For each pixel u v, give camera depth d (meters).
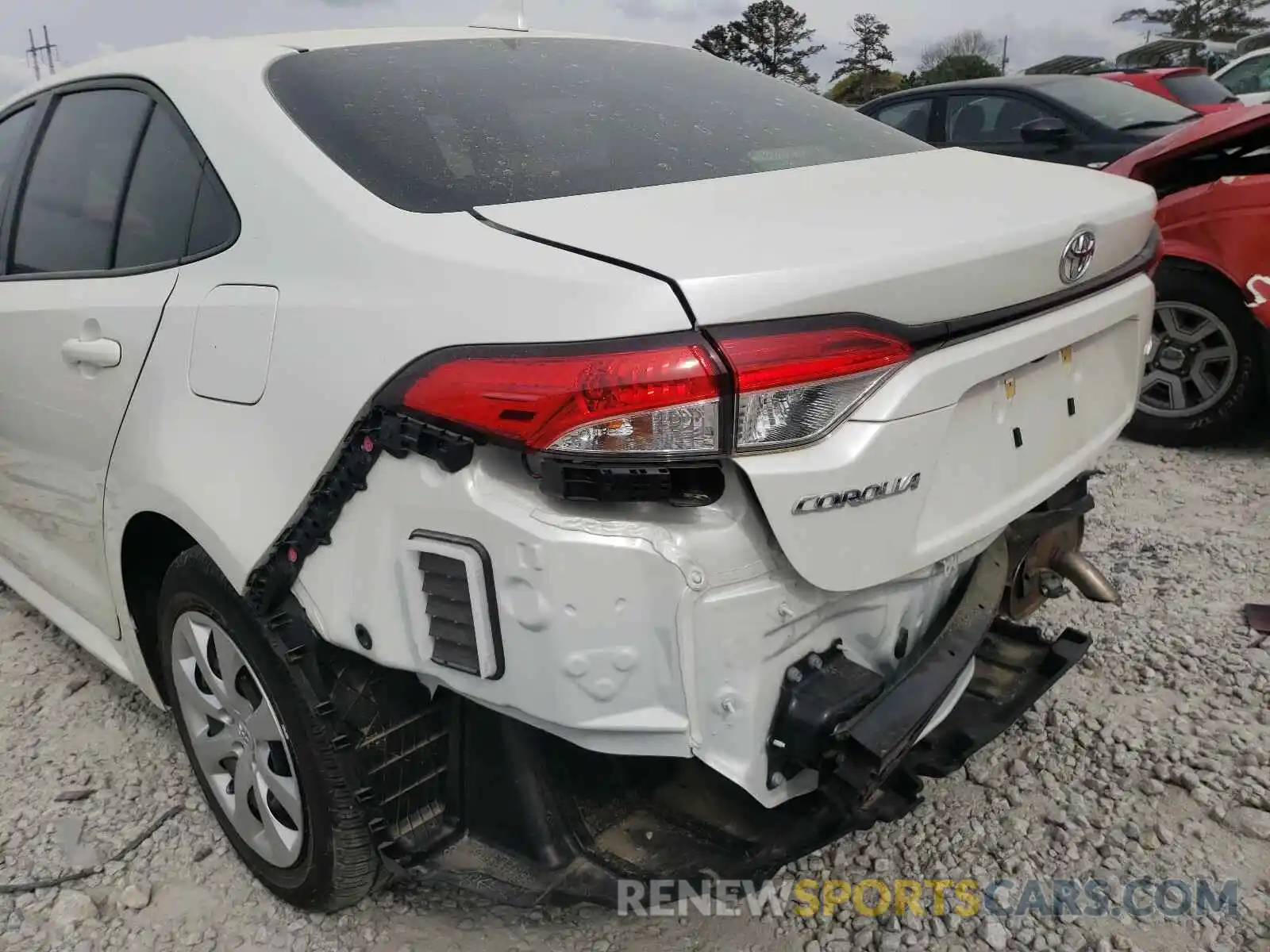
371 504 1.62
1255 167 4.10
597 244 1.51
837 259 1.46
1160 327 4.29
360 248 1.68
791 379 1.41
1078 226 1.78
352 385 1.61
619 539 1.44
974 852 2.19
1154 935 1.96
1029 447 1.88
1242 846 2.16
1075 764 2.43
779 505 1.44
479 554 1.50
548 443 1.42
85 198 2.44
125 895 2.17
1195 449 4.33
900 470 1.53
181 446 1.94
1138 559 3.37
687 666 1.48
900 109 7.89
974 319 1.62
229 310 1.87
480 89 2.09
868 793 1.62
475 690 1.58
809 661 1.59
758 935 2.01
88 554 2.50
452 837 1.85
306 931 2.07
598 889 1.71
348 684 1.78
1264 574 3.22
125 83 2.38
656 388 1.37
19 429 2.63
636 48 2.60
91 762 2.65
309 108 1.96
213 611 1.99
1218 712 2.57
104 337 2.20
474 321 1.49
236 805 2.14
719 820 1.77
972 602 1.88
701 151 2.02
